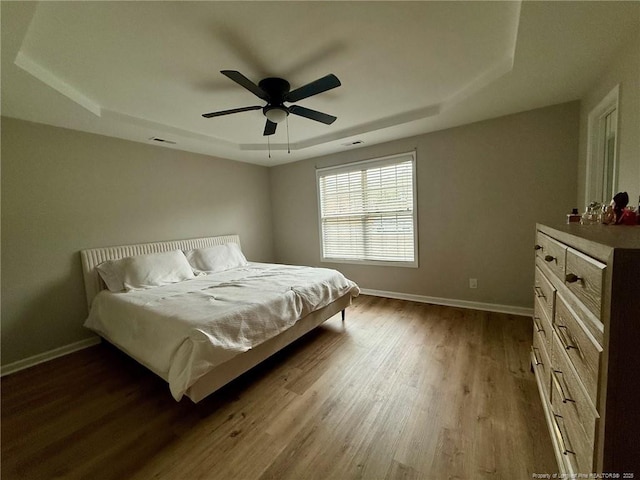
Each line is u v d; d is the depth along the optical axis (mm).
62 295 2510
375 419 1498
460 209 3078
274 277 2697
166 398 1774
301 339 2537
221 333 1630
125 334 2031
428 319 2879
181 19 1349
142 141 3053
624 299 615
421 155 3258
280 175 4664
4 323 2215
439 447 1298
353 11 1349
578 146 2412
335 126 3105
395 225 3596
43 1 1179
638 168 1438
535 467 1176
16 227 2271
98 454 1345
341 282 2822
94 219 2729
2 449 1399
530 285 2781
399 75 2008
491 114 2666
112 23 1350
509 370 1886
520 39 1501
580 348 853
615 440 651
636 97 1454
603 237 810
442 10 1357
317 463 1244
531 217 2697
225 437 1419
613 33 1461
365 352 2250
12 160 2250
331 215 4180
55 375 2113
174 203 3432
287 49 1638
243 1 1252
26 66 1594
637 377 621
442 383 1784
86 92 2047
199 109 2439
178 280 2824
